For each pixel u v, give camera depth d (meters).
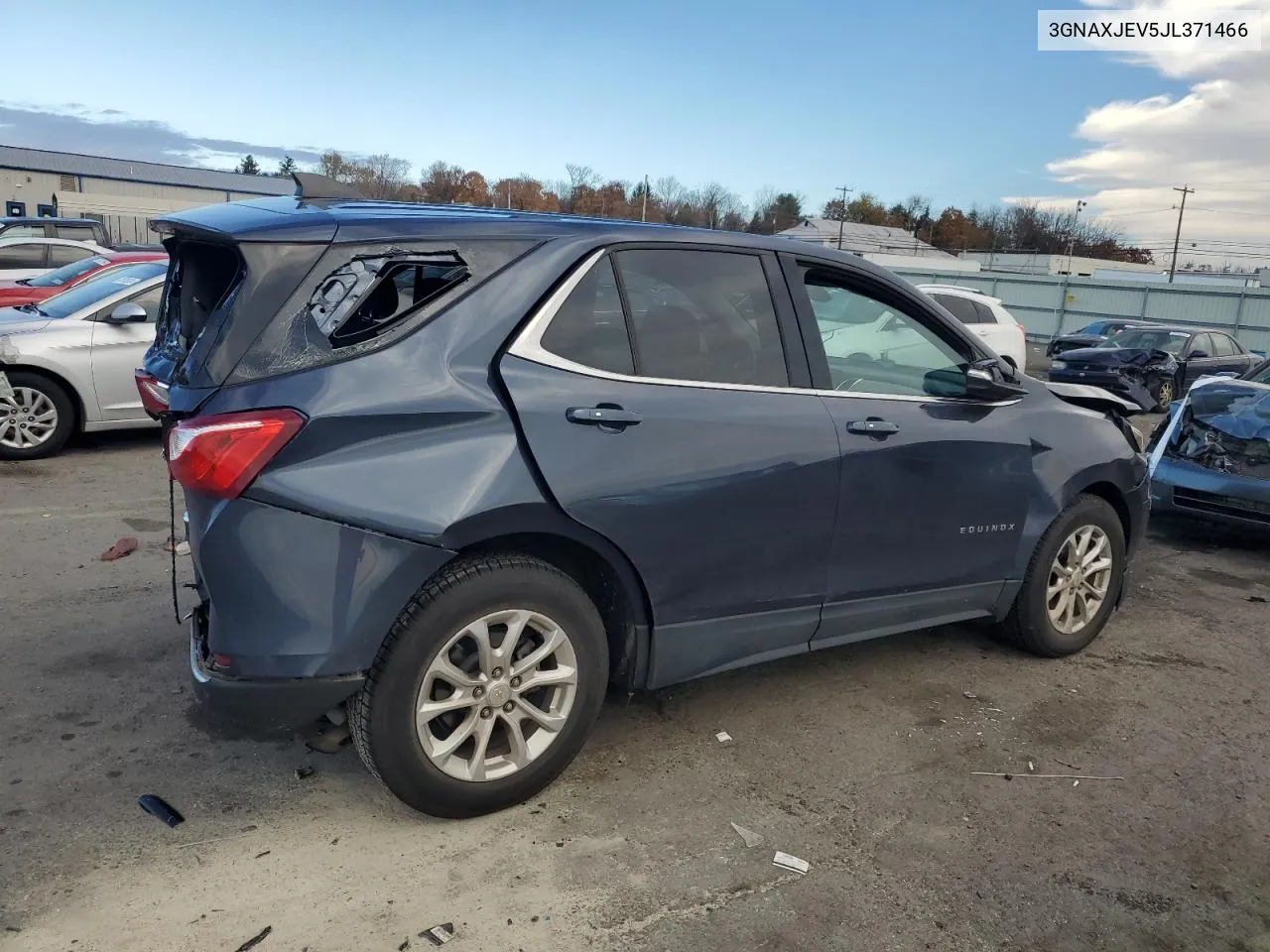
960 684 4.27
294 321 2.69
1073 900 2.78
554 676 3.04
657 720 3.78
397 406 2.71
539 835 2.97
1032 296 38.25
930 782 3.40
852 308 3.80
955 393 4.07
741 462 3.26
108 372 8.10
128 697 3.76
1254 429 6.77
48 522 6.12
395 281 2.84
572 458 2.93
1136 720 3.99
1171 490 7.01
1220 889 2.88
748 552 3.36
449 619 2.79
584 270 3.10
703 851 2.92
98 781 3.16
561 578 2.99
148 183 64.31
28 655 4.09
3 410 7.82
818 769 3.46
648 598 3.19
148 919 2.51
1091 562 4.60
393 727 2.77
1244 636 5.12
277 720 2.70
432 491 2.71
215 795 3.11
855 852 2.96
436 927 2.53
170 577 5.14
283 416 2.59
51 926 2.46
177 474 2.66
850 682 4.23
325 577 2.64
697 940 2.54
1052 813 3.25
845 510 3.59
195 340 2.82
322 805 3.08
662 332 3.24
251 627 2.65
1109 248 100.94
